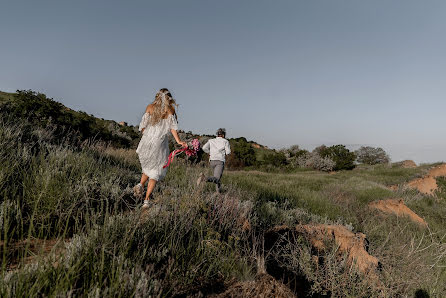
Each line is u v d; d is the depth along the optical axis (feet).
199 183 14.69
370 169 92.89
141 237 8.40
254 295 7.76
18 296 5.03
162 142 12.12
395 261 12.86
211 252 9.21
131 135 79.82
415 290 11.62
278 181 50.26
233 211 14.15
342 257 11.87
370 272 11.34
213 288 7.76
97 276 6.15
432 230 28.78
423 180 66.90
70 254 6.62
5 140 13.66
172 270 7.50
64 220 9.29
